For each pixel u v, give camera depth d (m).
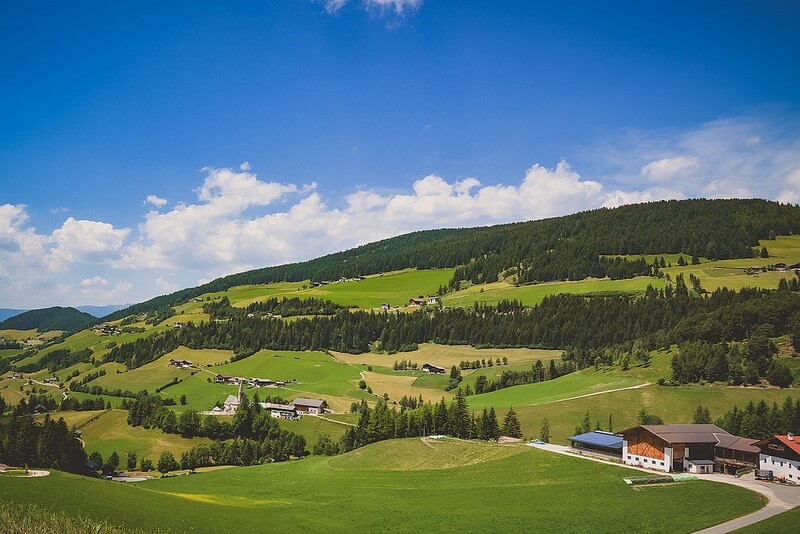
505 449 129.00
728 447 105.56
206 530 74.31
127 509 76.56
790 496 84.00
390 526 81.88
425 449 141.50
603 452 125.06
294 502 99.38
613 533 73.25
